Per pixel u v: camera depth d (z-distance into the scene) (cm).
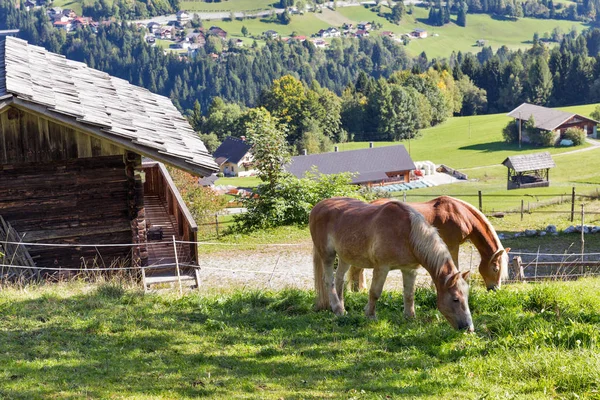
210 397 779
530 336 934
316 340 1005
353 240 1088
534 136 11938
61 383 805
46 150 1571
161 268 1692
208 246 2478
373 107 14300
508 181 8112
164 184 2420
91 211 1639
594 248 2317
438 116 15400
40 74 1855
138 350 936
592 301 1129
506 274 1304
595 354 827
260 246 2434
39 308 1098
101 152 1608
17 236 1556
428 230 995
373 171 10100
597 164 9512
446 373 850
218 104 15375
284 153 2839
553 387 773
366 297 1248
